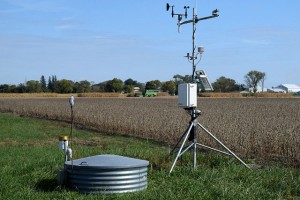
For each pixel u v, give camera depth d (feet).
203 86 38.27
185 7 38.40
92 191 28.14
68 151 30.66
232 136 55.21
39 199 27.32
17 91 412.57
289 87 477.77
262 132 56.44
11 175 34.12
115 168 27.99
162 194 27.84
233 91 426.10
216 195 28.37
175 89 400.47
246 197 28.22
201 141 56.65
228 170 35.78
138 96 339.77
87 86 423.23
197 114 37.24
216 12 36.60
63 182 29.96
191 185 30.09
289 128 60.13
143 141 68.03
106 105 149.28
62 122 106.32
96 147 58.08
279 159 48.34
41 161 39.52
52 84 439.22
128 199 26.55
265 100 235.61
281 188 31.30
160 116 85.51
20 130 82.84
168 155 42.19
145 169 29.86
